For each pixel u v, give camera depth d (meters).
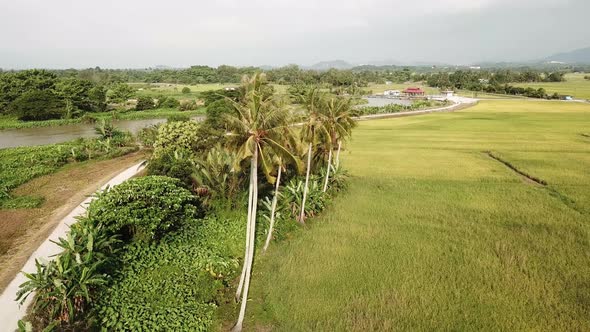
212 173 29.33
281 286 19.73
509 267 21.08
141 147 55.09
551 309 17.42
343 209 30.70
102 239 19.70
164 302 17.95
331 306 18.06
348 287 19.56
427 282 19.88
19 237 23.67
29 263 20.09
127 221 21.33
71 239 18.52
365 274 20.73
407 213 29.55
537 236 24.80
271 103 17.12
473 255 22.48
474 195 33.47
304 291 19.27
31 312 15.78
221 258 21.80
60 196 31.75
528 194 33.50
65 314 15.47
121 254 21.02
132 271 19.89
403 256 22.67
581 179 37.12
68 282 16.08
